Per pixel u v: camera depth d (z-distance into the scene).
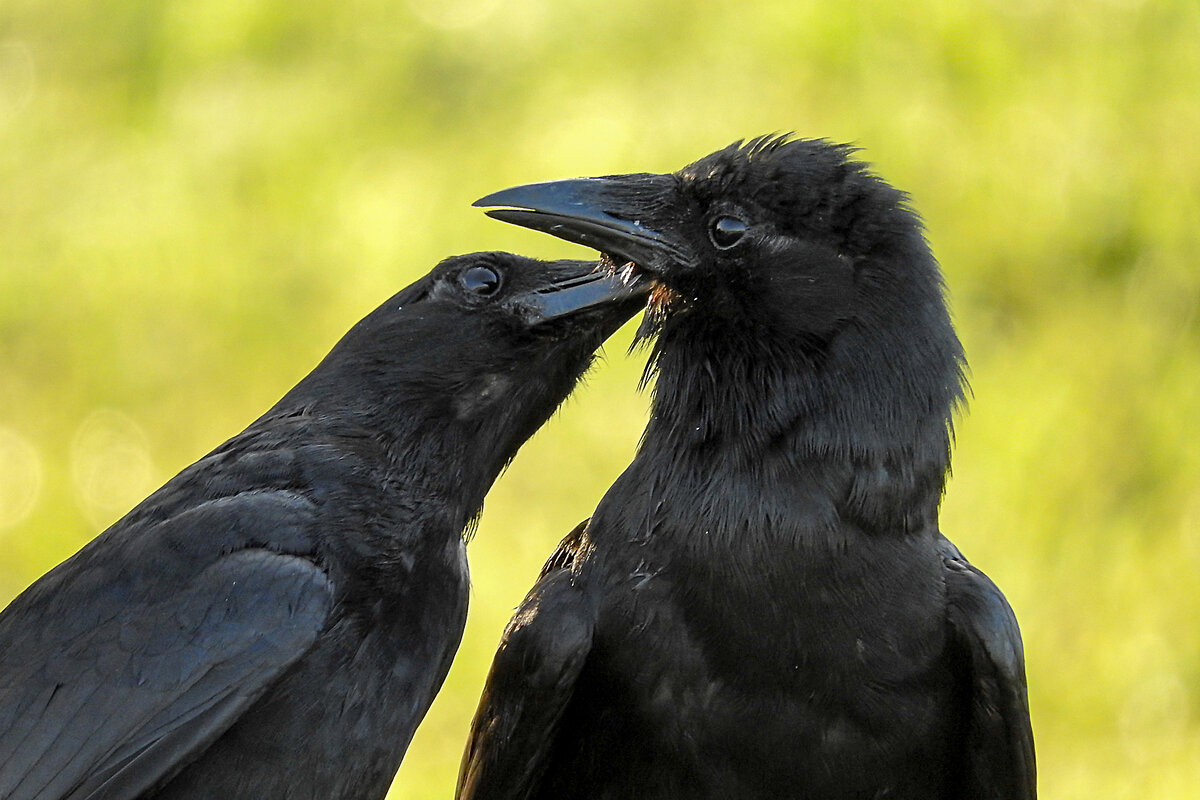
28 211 18.09
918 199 15.70
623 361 14.77
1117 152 15.80
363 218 16.61
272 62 18.23
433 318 7.24
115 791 6.29
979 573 6.97
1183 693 13.74
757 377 6.73
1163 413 14.83
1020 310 15.59
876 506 6.61
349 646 6.60
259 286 16.97
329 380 7.19
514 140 16.34
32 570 16.72
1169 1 16.14
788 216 6.82
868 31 16.06
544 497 14.54
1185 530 14.34
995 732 6.85
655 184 7.14
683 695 6.55
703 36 16.39
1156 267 15.46
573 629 6.71
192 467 7.00
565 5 17.03
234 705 6.38
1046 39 16.28
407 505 6.98
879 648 6.54
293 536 6.66
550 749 6.91
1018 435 14.87
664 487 6.76
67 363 17.45
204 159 17.70
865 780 6.59
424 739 13.59
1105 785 13.40
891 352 6.72
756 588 6.49
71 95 18.91
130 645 6.45
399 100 17.33
